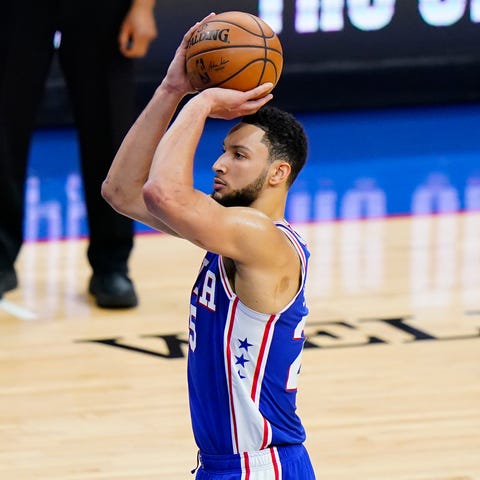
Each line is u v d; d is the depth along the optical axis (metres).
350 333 15.86
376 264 19.52
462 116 34.38
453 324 16.28
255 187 7.51
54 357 14.82
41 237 21.64
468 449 11.84
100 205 16.88
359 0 32.94
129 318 16.56
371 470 11.32
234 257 7.19
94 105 16.66
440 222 22.66
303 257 7.50
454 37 33.84
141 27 16.34
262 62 7.65
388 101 33.97
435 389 13.63
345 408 12.99
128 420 12.67
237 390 7.54
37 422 12.60
